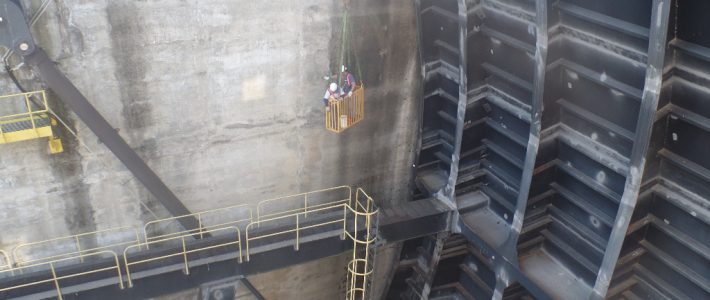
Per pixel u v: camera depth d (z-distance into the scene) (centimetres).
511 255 1367
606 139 1152
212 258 1307
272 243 1350
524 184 1286
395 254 1730
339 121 1413
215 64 1291
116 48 1187
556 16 1105
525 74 1259
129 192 1355
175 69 1259
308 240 1370
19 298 1189
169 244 1456
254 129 1406
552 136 1244
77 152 1259
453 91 1493
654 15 903
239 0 1252
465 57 1322
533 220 1357
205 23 1242
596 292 1205
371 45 1446
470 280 1638
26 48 1072
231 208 1484
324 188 1592
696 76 936
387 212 1491
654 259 1170
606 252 1154
